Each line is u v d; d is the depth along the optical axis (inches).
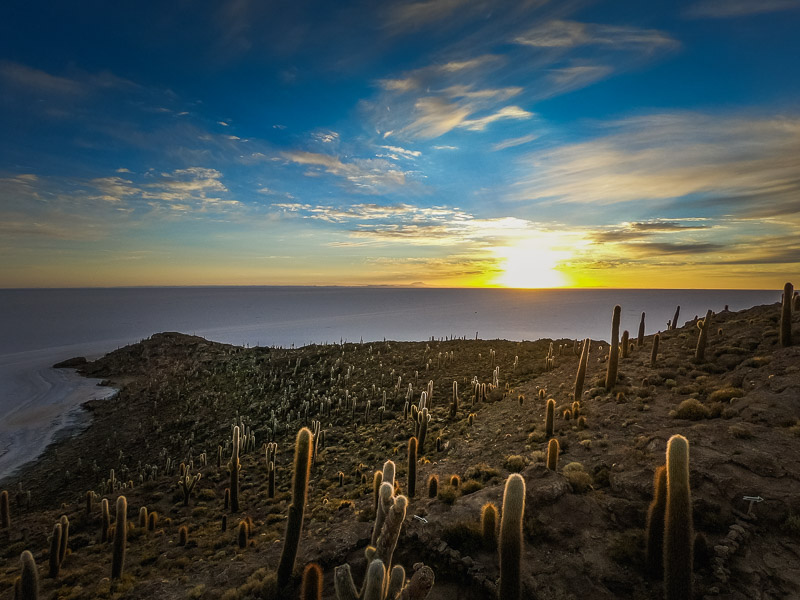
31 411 3314.5
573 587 369.4
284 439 1795.0
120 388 3769.7
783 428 585.9
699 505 432.5
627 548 399.9
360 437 1518.2
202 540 738.8
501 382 1903.3
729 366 986.7
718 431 605.0
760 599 323.9
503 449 835.4
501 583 280.1
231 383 3125.0
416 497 654.5
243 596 446.3
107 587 559.2
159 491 1211.9
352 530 521.0
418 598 194.2
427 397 1707.7
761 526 401.4
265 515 877.8
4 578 722.8
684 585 272.2
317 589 259.9
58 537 676.7
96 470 1939.0
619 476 530.0
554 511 470.6
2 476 2119.8
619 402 921.5
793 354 861.2
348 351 3361.2
